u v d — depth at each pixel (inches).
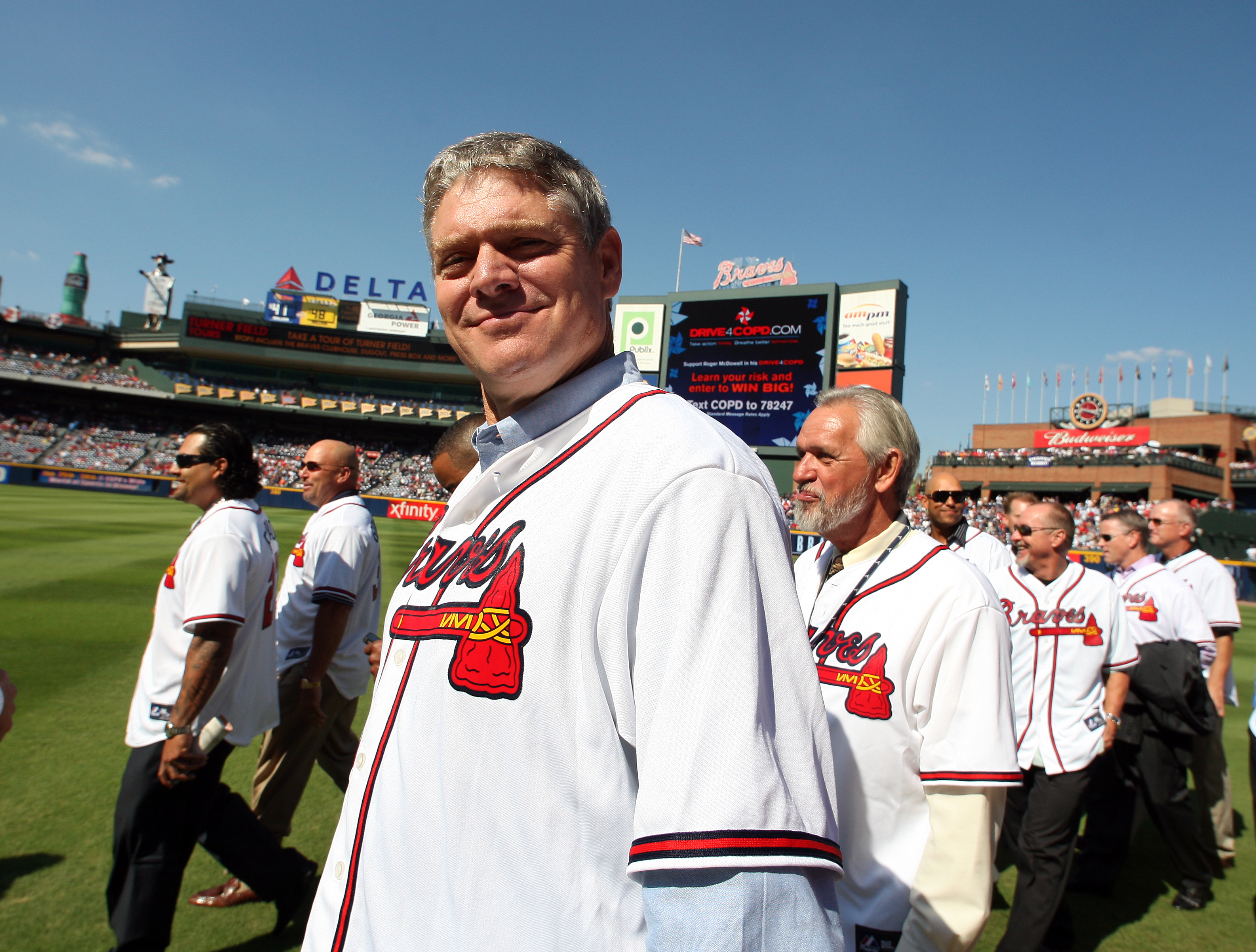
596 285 45.1
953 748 70.1
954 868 66.3
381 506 1357.0
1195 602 166.9
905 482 85.4
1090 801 163.5
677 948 28.2
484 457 46.0
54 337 1937.7
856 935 70.7
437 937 34.6
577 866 33.1
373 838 38.8
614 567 34.4
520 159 42.0
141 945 104.0
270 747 147.6
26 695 229.5
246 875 121.6
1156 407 1958.7
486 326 42.6
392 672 42.1
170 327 2031.3
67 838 147.9
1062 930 136.2
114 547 602.9
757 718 30.5
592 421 40.9
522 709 34.5
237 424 1905.8
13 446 1582.2
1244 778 234.4
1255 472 1578.5
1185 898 152.4
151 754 108.0
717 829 28.1
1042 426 1782.7
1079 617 135.0
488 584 37.6
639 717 32.0
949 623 73.6
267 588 123.7
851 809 74.0
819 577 94.2
